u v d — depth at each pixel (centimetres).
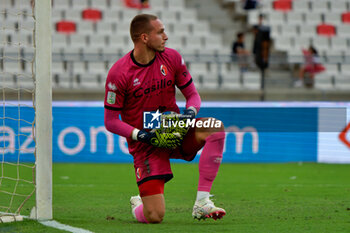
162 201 1645
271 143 4322
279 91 5003
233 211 1962
